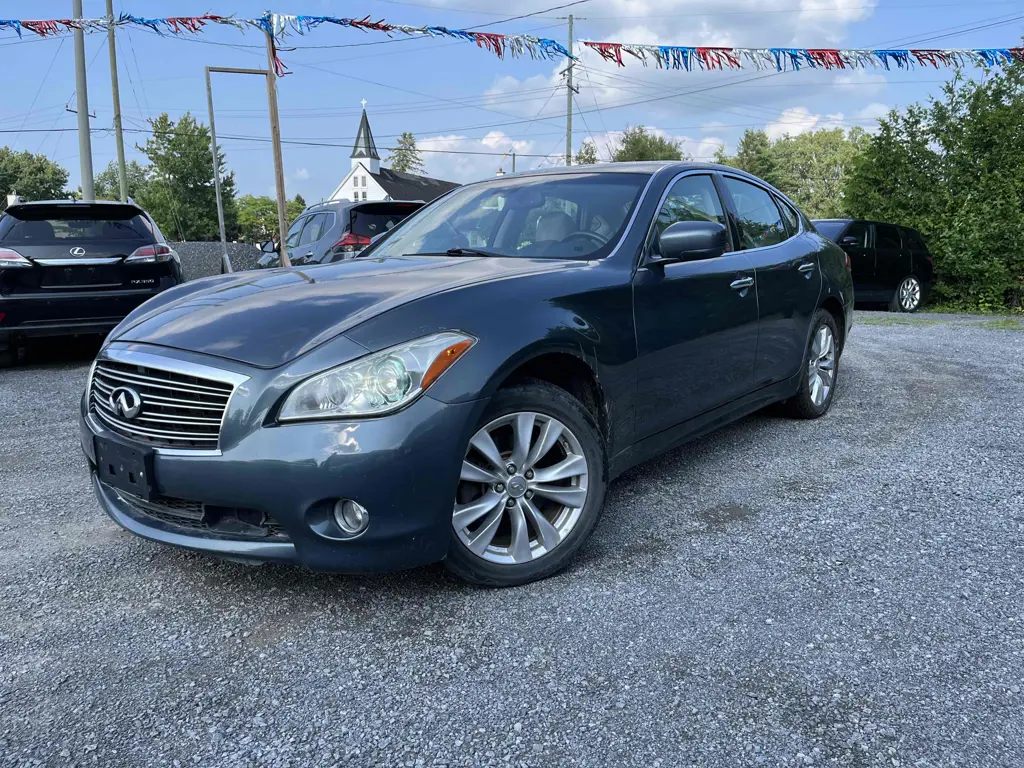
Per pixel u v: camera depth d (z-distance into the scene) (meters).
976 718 1.87
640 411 3.05
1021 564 2.71
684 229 3.04
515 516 2.55
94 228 6.92
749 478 3.66
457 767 1.73
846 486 3.53
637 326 2.99
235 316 2.54
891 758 1.73
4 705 1.96
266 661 2.16
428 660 2.15
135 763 1.75
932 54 7.13
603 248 3.13
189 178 69.50
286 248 10.59
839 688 1.99
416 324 2.32
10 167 71.19
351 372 2.21
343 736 1.84
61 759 1.76
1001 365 6.59
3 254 6.43
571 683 2.03
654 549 2.86
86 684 2.06
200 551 2.36
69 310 6.68
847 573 2.64
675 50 7.21
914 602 2.44
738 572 2.66
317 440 2.18
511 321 2.48
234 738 1.83
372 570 2.27
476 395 2.32
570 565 2.73
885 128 15.40
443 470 2.28
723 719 1.87
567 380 2.85
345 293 2.61
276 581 2.65
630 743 1.79
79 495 3.57
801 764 1.71
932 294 14.42
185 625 2.37
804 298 4.31
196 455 2.27
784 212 4.59
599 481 2.72
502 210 3.67
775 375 4.13
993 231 13.41
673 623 2.32
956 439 4.27
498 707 1.94
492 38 7.37
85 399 2.79
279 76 8.10
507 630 2.30
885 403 5.18
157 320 2.71
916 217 14.65
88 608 2.48
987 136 14.30
